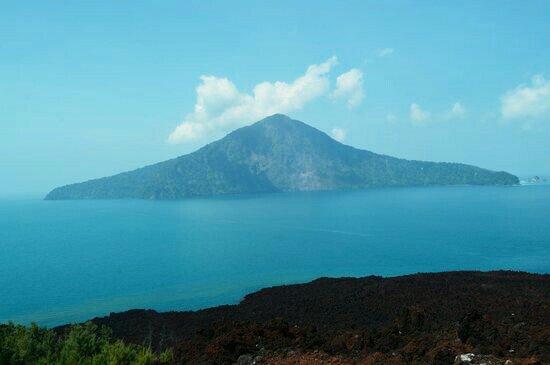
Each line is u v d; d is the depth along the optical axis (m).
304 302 44.94
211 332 17.34
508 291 37.47
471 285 42.56
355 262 118.88
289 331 16.30
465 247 141.38
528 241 151.00
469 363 12.11
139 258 137.75
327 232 195.50
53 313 72.94
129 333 38.66
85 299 83.50
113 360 14.12
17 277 110.81
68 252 156.38
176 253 145.25
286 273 104.81
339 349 14.99
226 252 143.62
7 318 70.12
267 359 14.18
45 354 15.30
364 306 39.19
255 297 54.50
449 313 24.25
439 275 53.41
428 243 154.00
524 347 13.17
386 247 146.50
